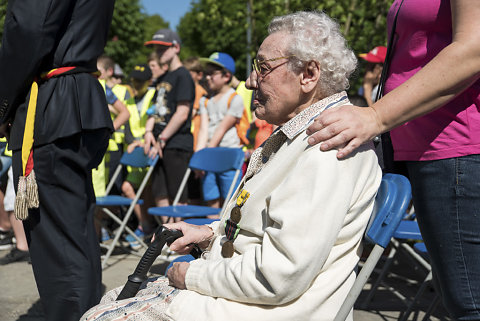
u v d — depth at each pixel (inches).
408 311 125.5
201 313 62.7
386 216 63.0
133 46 893.2
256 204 65.6
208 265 65.5
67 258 103.0
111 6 110.9
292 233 57.5
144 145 201.6
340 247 62.8
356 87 266.1
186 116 193.6
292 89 67.7
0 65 98.3
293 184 59.4
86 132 104.7
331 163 59.2
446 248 69.5
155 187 201.3
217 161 181.2
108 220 235.1
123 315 64.1
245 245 66.3
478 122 66.2
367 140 60.4
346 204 59.0
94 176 204.5
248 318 61.1
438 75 59.9
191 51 1081.4
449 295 69.9
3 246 206.2
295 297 59.8
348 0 318.3
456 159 67.2
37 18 94.0
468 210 66.7
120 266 181.5
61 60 102.4
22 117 101.7
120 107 209.2
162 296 67.7
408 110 60.8
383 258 180.5
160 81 198.5
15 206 100.4
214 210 172.6
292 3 308.8
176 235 75.4
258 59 69.1
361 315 136.6
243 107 205.3
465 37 59.4
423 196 71.8
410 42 72.9
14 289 152.9
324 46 65.9
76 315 102.6
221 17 359.3
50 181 102.1
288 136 65.4
